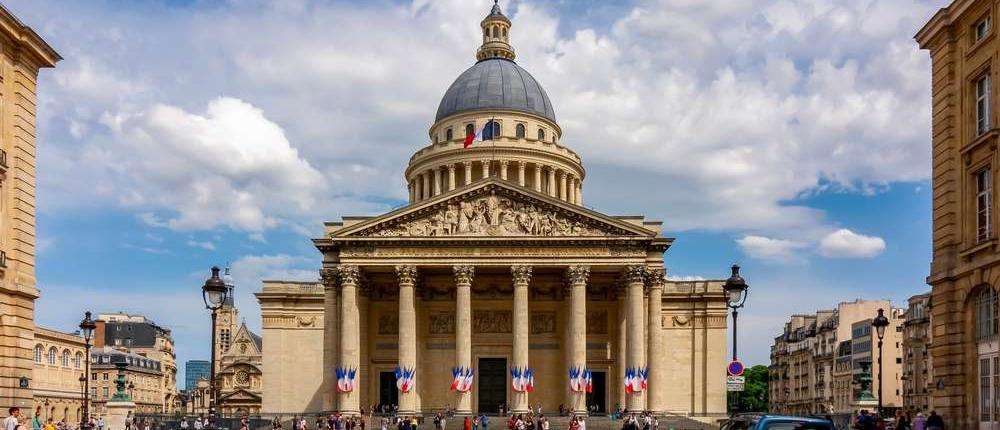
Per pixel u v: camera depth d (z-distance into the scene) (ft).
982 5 190.08
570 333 370.32
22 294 200.85
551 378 414.00
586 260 372.38
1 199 196.54
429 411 402.72
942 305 201.16
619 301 400.26
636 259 371.15
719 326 429.38
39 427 183.93
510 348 417.08
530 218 376.27
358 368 373.61
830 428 124.98
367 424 360.07
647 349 376.68
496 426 357.20
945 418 197.36
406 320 371.15
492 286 421.18
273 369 435.53
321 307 442.09
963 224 196.13
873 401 302.04
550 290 419.54
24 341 202.80
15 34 199.11
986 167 189.67
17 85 202.08
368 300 414.00
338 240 375.04
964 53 198.08
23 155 203.62
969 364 192.65
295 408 433.07
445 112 546.67
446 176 513.45
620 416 359.25
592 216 374.43
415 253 374.84
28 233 205.36
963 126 197.67
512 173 508.12
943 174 203.51
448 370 415.85
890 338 604.49
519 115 529.04
